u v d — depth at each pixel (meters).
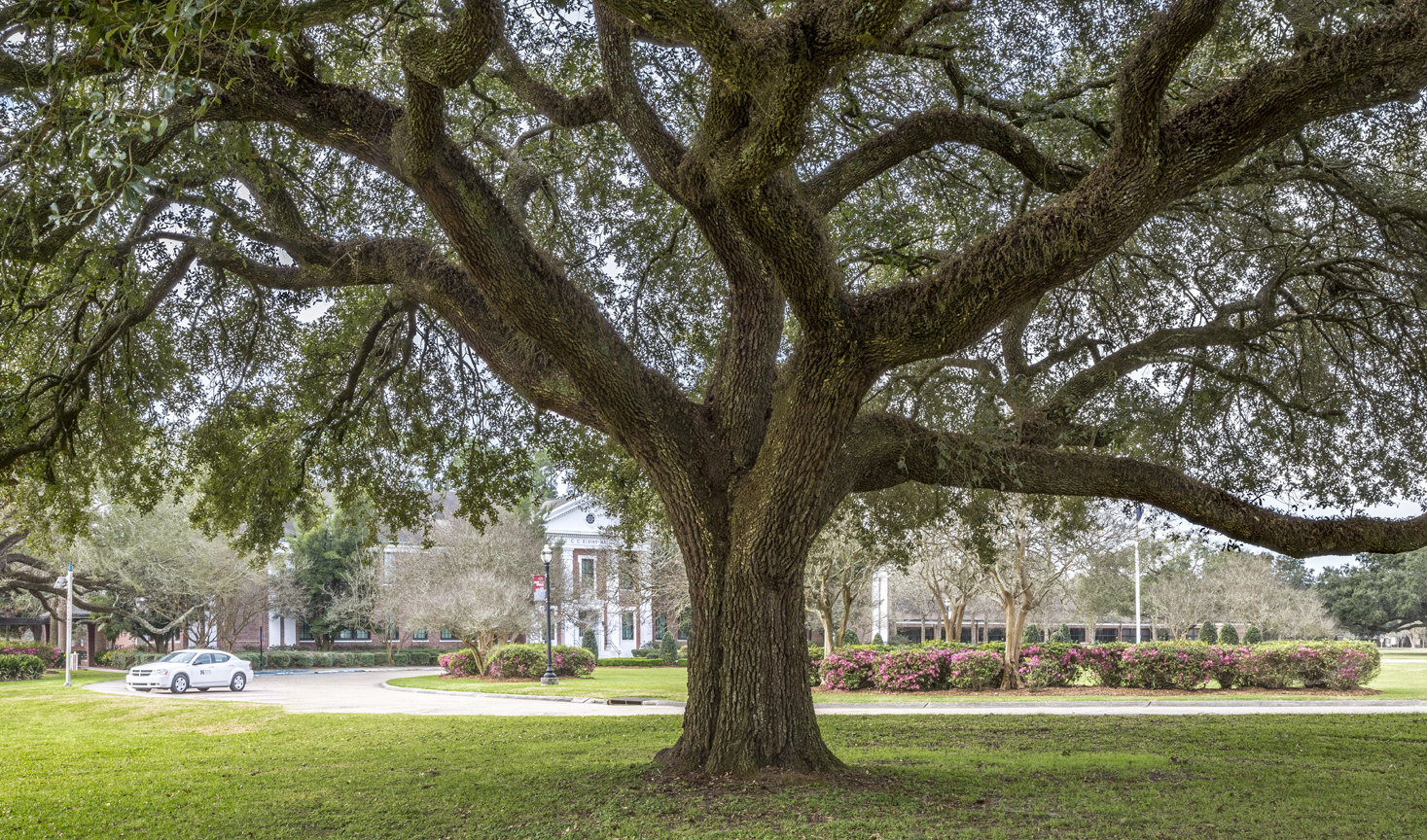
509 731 14.58
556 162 13.02
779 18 5.39
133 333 12.16
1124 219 6.34
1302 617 41.97
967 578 25.89
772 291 9.12
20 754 12.81
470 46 6.06
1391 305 11.54
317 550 47.47
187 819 8.02
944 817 7.20
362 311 13.48
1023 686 24.33
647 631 55.59
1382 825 7.12
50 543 13.93
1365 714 16.50
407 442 14.66
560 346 8.07
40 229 8.02
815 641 50.81
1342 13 8.22
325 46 9.09
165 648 44.59
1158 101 5.95
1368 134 10.59
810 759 8.59
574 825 7.05
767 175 6.05
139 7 4.98
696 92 11.41
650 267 13.54
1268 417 13.05
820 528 8.69
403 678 34.41
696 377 14.91
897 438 9.13
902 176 12.16
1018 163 9.62
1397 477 12.50
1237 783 9.10
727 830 6.69
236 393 13.50
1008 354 12.73
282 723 16.73
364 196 12.34
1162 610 40.59
